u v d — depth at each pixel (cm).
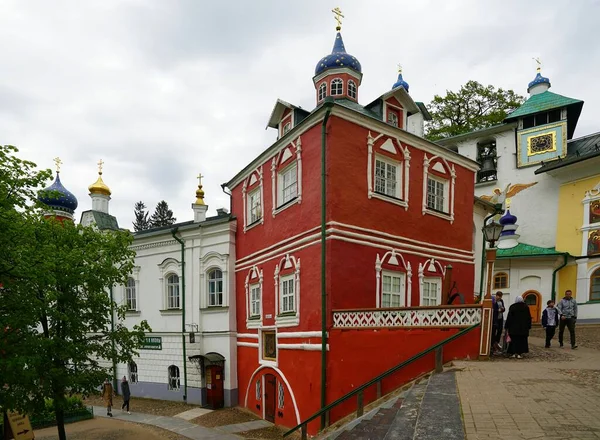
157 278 2375
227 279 2055
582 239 2581
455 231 1841
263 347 1778
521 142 3050
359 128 1484
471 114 3778
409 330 1166
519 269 2677
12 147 1173
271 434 1507
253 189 1941
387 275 1518
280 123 1914
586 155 2514
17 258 1157
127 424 1833
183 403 2136
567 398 699
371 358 1220
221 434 1571
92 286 1452
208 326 2119
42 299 1335
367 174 1487
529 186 2983
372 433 733
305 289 1462
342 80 1875
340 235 1380
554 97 2962
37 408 1288
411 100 1819
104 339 1590
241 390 1958
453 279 1797
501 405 659
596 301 2442
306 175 1499
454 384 835
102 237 1588
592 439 498
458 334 1041
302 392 1439
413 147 1673
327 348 1330
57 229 1478
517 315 1239
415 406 736
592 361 1153
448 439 513
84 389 1432
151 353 2336
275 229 1706
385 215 1532
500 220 2914
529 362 1115
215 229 2133
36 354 1225
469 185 1942
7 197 1152
